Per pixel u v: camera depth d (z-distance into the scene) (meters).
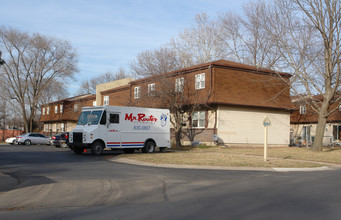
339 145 35.97
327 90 24.75
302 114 43.59
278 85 31.12
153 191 9.66
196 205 7.83
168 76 29.61
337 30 23.17
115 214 6.99
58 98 57.38
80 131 20.58
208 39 45.50
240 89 28.86
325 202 8.22
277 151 25.12
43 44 46.72
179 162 17.14
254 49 37.44
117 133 21.28
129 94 38.44
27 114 67.75
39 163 16.61
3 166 15.30
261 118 30.30
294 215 6.93
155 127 23.31
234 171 14.72
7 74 46.88
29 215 6.93
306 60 25.34
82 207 7.69
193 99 28.86
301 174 14.02
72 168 14.71
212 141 27.94
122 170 14.31
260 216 6.82
